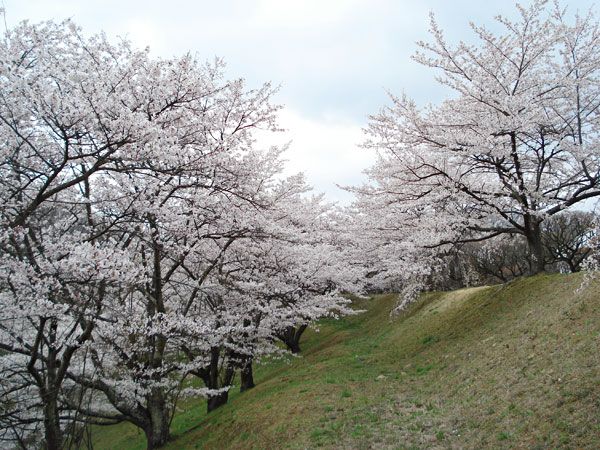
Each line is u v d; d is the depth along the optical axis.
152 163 9.30
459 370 10.83
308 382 13.73
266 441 10.15
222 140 11.13
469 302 16.25
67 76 8.53
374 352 16.67
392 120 13.78
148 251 12.48
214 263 12.77
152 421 12.73
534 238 13.75
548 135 13.79
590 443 5.87
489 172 14.86
